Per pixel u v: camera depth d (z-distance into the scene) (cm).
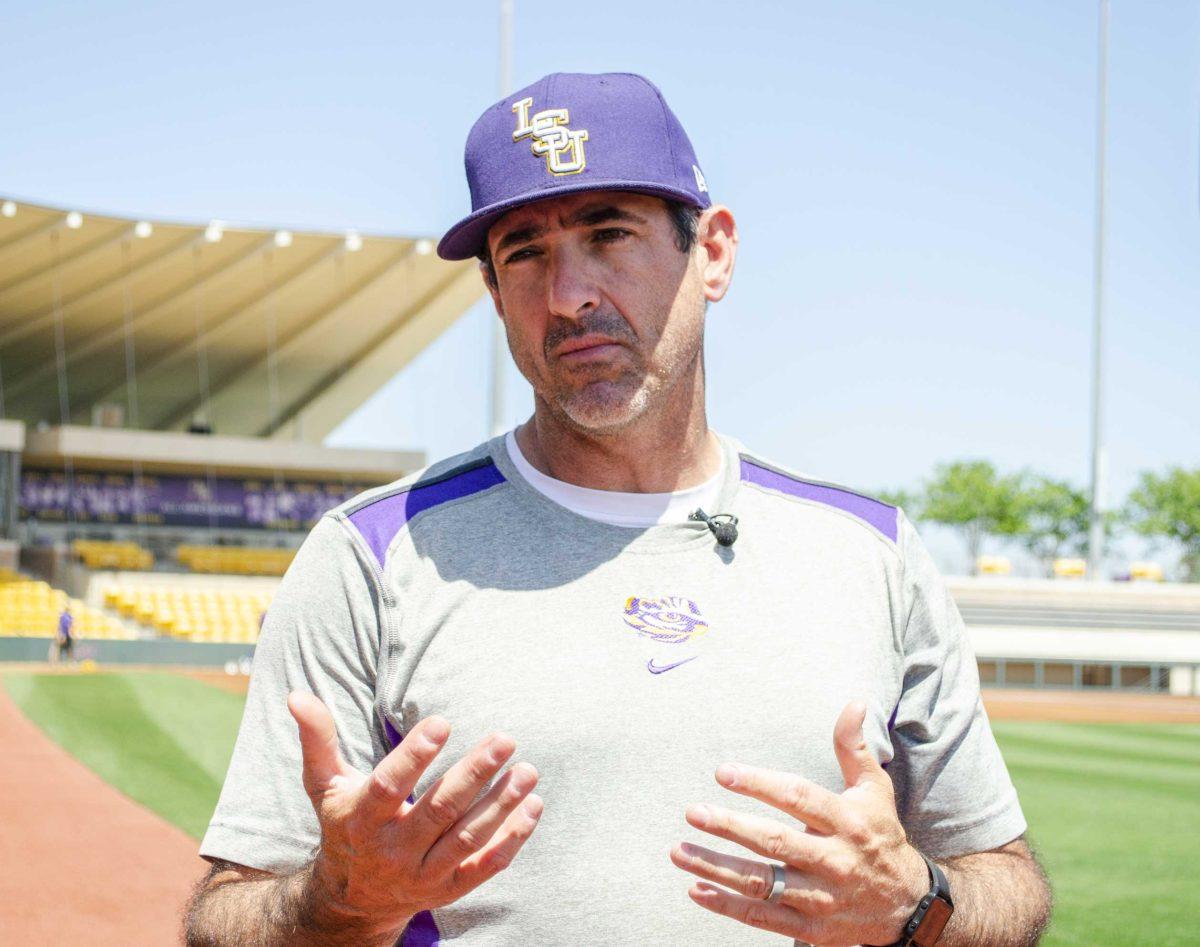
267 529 3609
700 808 149
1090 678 3177
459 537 188
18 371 3619
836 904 153
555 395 188
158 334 3472
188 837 868
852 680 182
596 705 173
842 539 197
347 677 183
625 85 190
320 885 159
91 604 3106
